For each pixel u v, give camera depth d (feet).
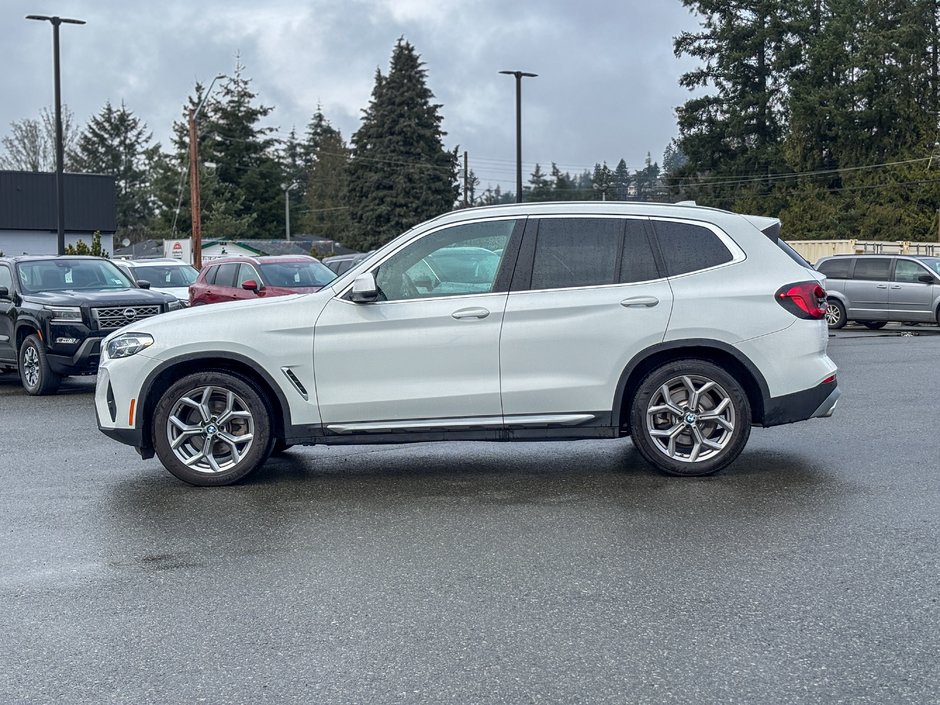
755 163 213.46
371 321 24.77
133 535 20.86
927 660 13.88
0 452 30.68
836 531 20.08
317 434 25.11
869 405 36.11
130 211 358.84
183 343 25.07
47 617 16.16
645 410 24.81
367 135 244.01
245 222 262.26
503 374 24.71
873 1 213.46
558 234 25.11
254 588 17.37
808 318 24.80
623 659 14.03
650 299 24.56
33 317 46.62
